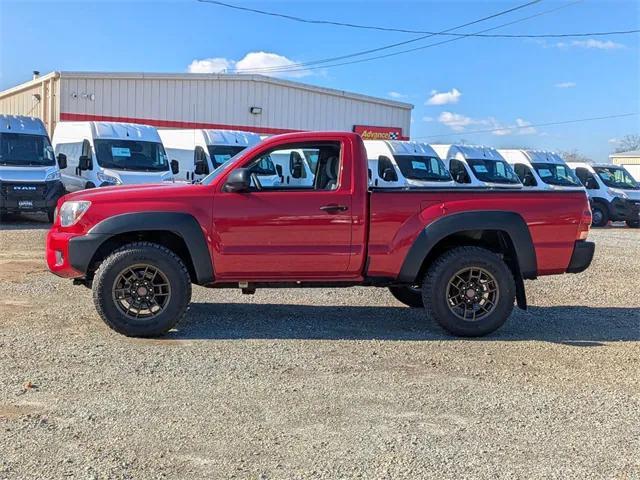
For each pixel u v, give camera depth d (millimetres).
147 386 4977
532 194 6758
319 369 5512
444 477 3658
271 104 35438
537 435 4285
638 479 3697
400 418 4500
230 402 4699
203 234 6328
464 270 6664
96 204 6297
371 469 3729
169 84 31188
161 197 6348
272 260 6453
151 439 4051
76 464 3688
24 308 7375
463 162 21750
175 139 20953
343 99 39344
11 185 16500
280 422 4367
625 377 5562
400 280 6672
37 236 14266
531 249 6719
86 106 28562
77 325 6699
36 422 4250
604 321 7727
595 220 24906
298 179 6754
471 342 6594
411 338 6668
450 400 4879
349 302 8383
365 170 6582
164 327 6309
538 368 5762
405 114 43219
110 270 6191
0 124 17359
